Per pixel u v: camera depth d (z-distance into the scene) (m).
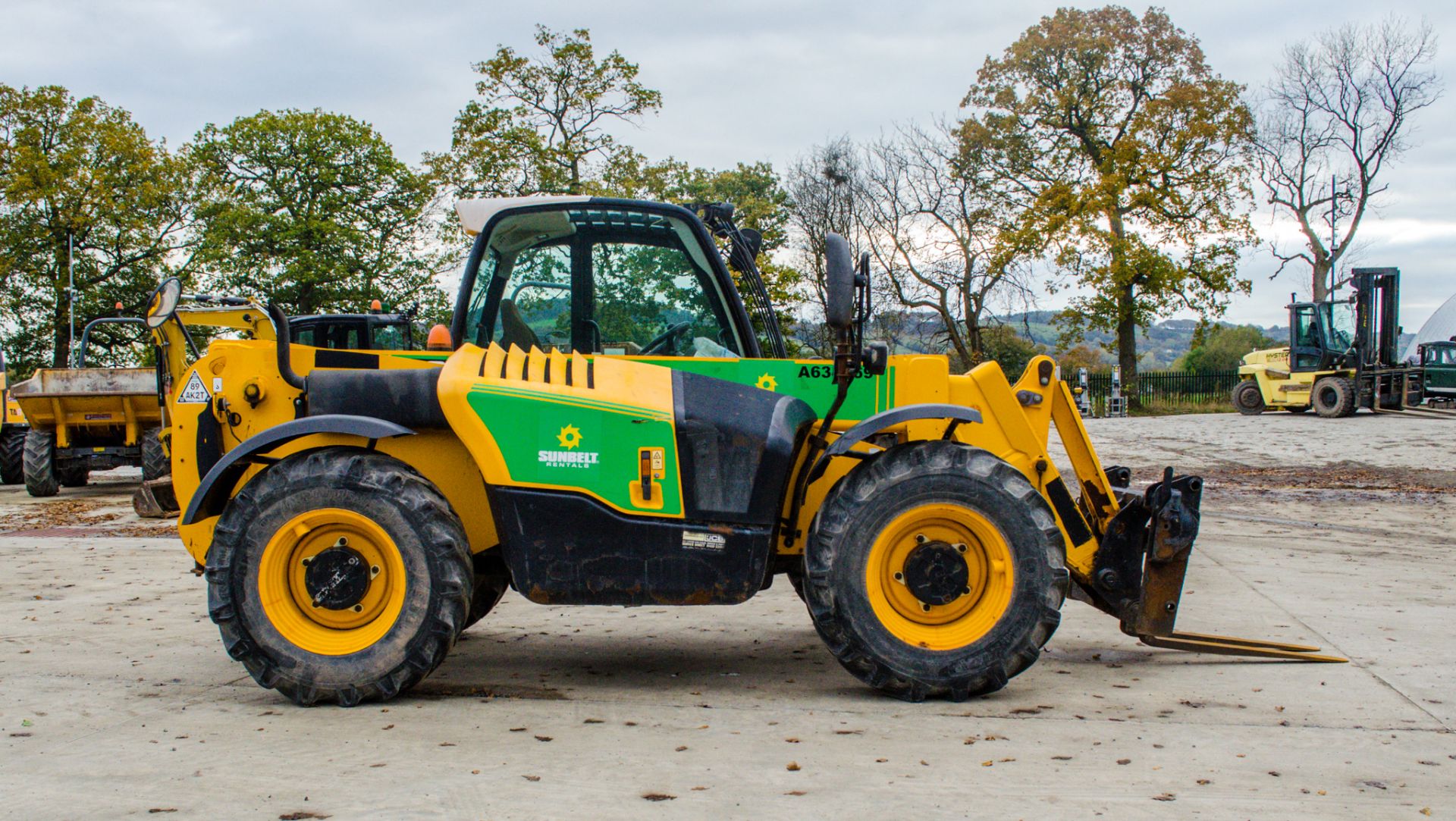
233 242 37.41
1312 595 6.27
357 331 14.41
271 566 3.95
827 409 4.48
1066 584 4.05
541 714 3.86
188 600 6.36
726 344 4.93
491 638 5.31
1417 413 25.45
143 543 9.11
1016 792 3.01
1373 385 25.81
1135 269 36.06
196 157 38.25
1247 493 12.55
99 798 2.97
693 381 4.17
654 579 3.98
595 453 3.98
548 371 4.14
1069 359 54.97
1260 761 3.30
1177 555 4.46
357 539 4.00
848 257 3.96
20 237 37.25
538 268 4.89
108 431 14.40
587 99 32.53
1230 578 6.87
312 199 38.72
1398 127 37.84
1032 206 37.34
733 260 5.22
